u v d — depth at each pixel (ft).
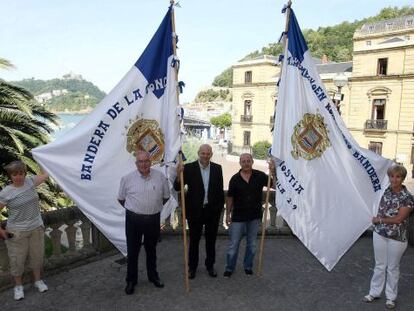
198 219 16.46
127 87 15.65
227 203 17.38
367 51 113.39
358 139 119.44
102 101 15.49
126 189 15.14
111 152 15.71
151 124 16.15
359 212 16.34
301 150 16.35
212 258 17.20
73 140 15.17
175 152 15.71
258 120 151.84
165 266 18.29
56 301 14.92
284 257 19.74
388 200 14.56
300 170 16.38
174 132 15.83
